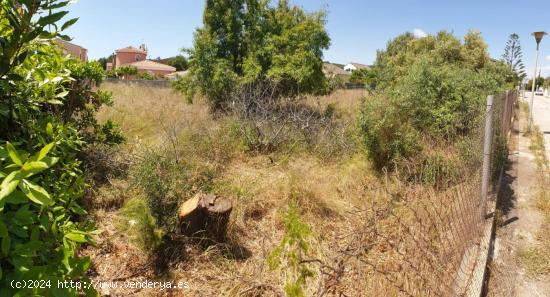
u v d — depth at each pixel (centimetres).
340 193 487
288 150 655
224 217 340
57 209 146
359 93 1513
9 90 158
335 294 243
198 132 641
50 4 135
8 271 108
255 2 1135
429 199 346
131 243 332
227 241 354
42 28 133
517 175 653
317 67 1127
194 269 314
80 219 362
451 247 282
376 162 562
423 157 522
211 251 330
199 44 1065
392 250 285
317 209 430
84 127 480
